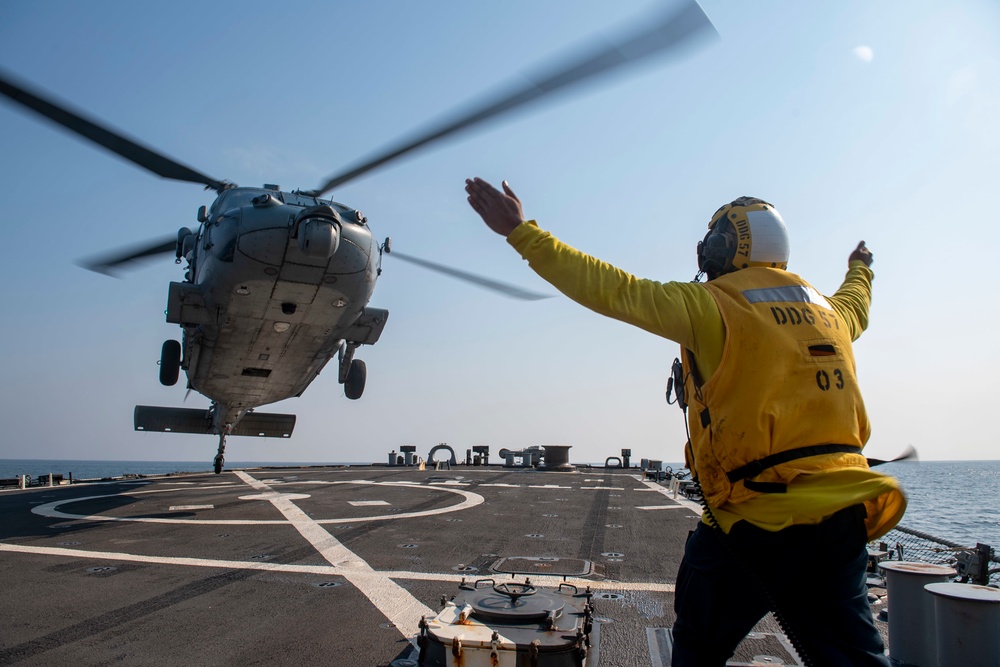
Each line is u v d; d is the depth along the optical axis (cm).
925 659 431
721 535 242
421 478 2031
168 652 466
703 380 256
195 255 1493
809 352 248
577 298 248
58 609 566
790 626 239
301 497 1412
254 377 1738
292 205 1302
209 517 1098
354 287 1378
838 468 234
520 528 980
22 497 1461
